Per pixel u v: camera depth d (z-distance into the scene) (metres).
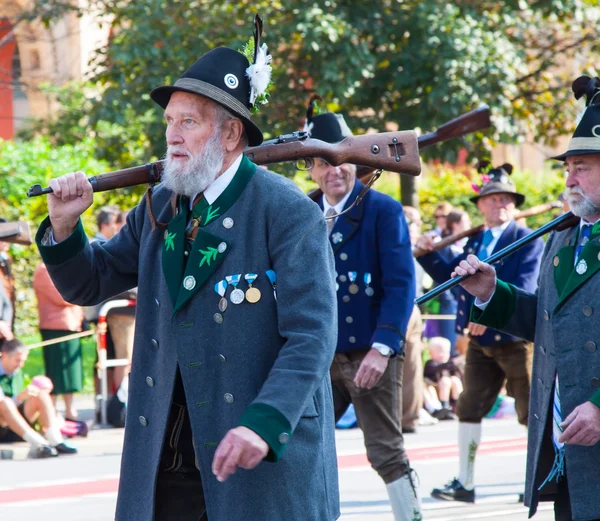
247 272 6.88
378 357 11.16
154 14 27.30
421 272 23.19
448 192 38.44
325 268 6.88
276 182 7.09
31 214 29.08
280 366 6.55
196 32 27.75
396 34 27.91
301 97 28.45
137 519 6.99
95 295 7.58
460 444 15.09
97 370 21.31
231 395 6.76
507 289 8.71
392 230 11.45
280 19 28.02
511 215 15.16
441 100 27.25
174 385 6.93
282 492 6.74
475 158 30.41
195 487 7.31
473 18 28.38
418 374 20.61
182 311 6.92
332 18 26.30
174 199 7.25
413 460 18.17
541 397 8.32
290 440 6.79
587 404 7.57
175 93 7.06
